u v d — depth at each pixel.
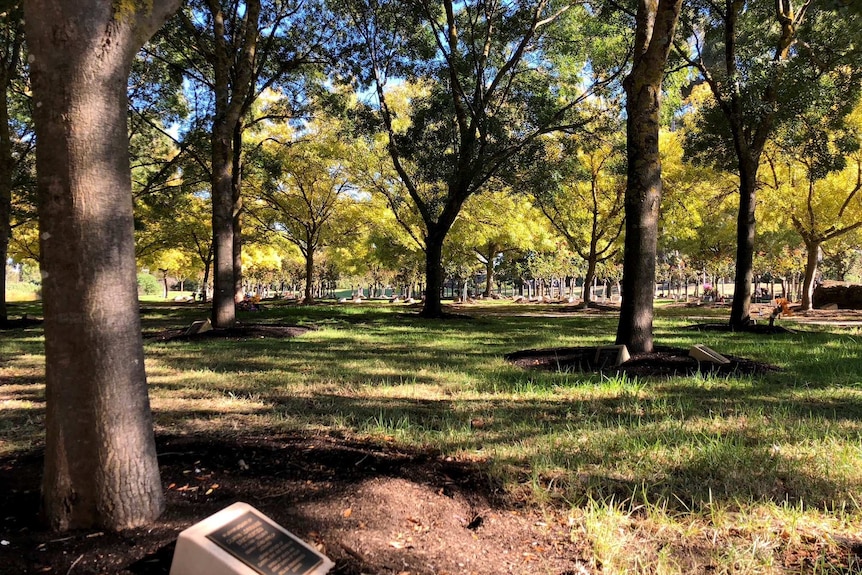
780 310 23.61
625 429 4.46
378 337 12.45
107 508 2.60
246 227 31.44
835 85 13.04
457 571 2.46
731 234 31.19
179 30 15.16
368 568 2.42
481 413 5.12
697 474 3.52
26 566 2.31
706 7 14.25
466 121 19.09
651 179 8.21
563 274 44.94
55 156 2.48
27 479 3.25
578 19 18.05
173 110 19.56
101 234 2.56
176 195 24.38
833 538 2.75
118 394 2.61
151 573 2.30
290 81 18.91
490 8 17.58
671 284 63.00
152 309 26.23
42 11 2.45
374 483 3.25
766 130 13.49
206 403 5.53
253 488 3.14
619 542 2.68
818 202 24.16
